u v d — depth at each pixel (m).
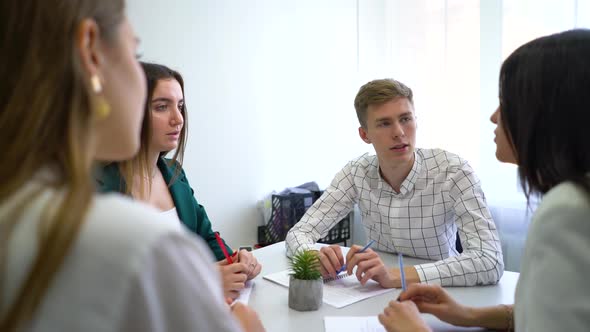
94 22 0.43
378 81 1.68
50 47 0.40
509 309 0.98
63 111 0.40
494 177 2.56
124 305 0.35
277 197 2.87
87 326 0.34
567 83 0.64
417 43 2.92
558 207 0.59
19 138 0.38
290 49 3.12
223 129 2.79
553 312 0.57
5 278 0.34
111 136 0.47
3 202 0.37
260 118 2.98
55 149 0.40
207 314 0.40
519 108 0.70
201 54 2.67
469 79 2.69
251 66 2.91
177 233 0.39
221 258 1.70
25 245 0.35
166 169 1.71
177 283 0.38
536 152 0.68
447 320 0.98
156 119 1.52
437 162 1.69
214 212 2.77
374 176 1.83
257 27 2.93
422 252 1.72
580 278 0.56
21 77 0.39
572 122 0.64
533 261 0.62
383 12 3.06
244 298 1.19
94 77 0.43
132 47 0.48
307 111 3.24
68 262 0.35
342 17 3.42
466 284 1.30
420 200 1.69
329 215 1.83
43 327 0.34
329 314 1.07
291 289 1.11
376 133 1.65
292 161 3.18
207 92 2.70
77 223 0.35
